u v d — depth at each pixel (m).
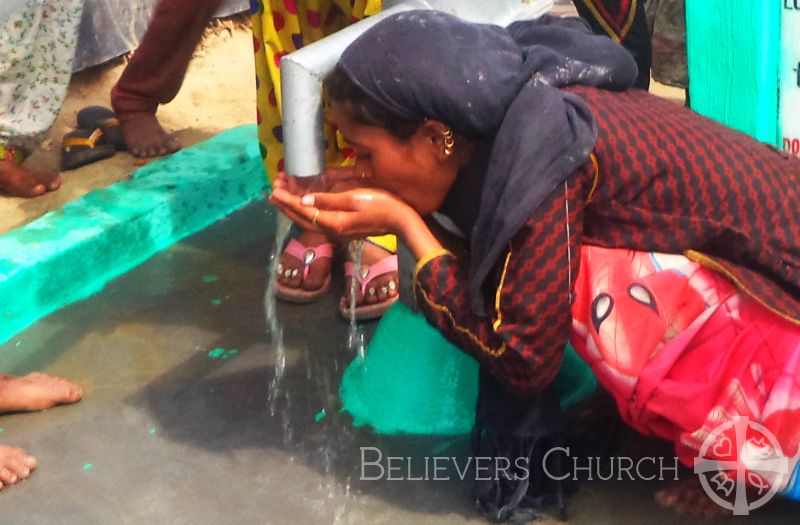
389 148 1.73
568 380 2.26
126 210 2.91
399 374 2.26
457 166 1.77
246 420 2.25
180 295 2.75
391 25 1.67
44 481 2.08
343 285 2.77
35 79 3.11
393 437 2.19
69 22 3.08
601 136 1.67
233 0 4.24
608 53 1.79
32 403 2.27
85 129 3.46
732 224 1.71
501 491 1.94
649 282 1.74
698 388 1.74
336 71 1.74
